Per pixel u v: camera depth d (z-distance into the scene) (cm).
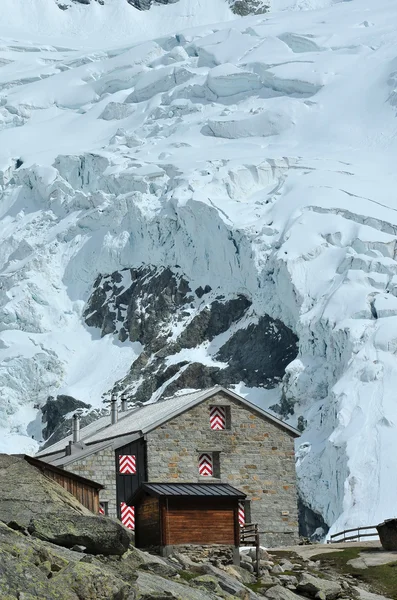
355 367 18000
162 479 9419
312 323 19700
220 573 6544
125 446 9656
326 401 18050
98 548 5319
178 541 7050
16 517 5350
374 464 15925
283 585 6906
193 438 9569
